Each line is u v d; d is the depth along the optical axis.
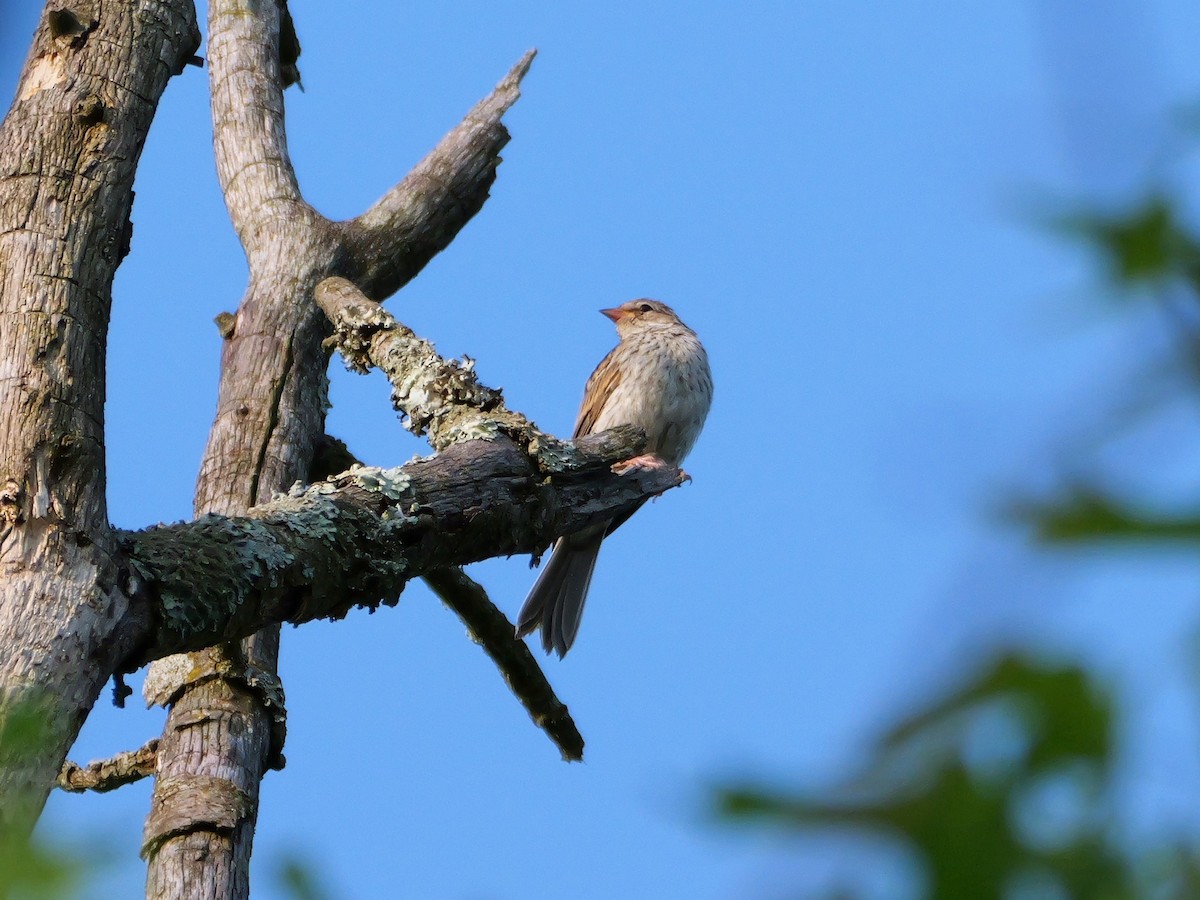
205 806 7.86
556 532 9.12
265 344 11.36
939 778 1.77
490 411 9.84
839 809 1.77
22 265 7.05
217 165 13.00
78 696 6.06
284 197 12.57
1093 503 1.77
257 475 10.54
